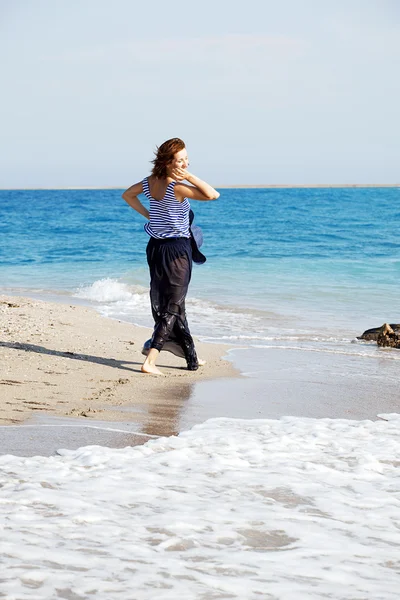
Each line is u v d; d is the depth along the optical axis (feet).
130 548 8.93
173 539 9.37
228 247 83.61
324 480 12.60
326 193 403.13
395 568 8.71
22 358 25.26
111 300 47.16
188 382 22.91
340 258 70.49
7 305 40.04
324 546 9.37
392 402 20.70
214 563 8.60
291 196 339.16
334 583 8.14
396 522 10.46
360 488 12.18
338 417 18.75
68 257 75.51
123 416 18.02
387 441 15.62
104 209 205.67
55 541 9.04
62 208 216.54
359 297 46.34
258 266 64.28
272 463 13.65
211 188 22.90
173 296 23.97
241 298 46.21
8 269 66.39
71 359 25.76
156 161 22.84
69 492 11.27
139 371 24.36
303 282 53.67
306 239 95.14
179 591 7.66
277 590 7.85
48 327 32.89
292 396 21.18
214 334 33.86
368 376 24.58
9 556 8.40
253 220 141.49
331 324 37.09
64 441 15.29
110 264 68.74
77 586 7.63
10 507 10.41
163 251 23.67
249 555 8.93
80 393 20.54
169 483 12.05
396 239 94.17
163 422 17.53
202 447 14.69
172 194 23.08
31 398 19.53
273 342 31.96
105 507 10.59
